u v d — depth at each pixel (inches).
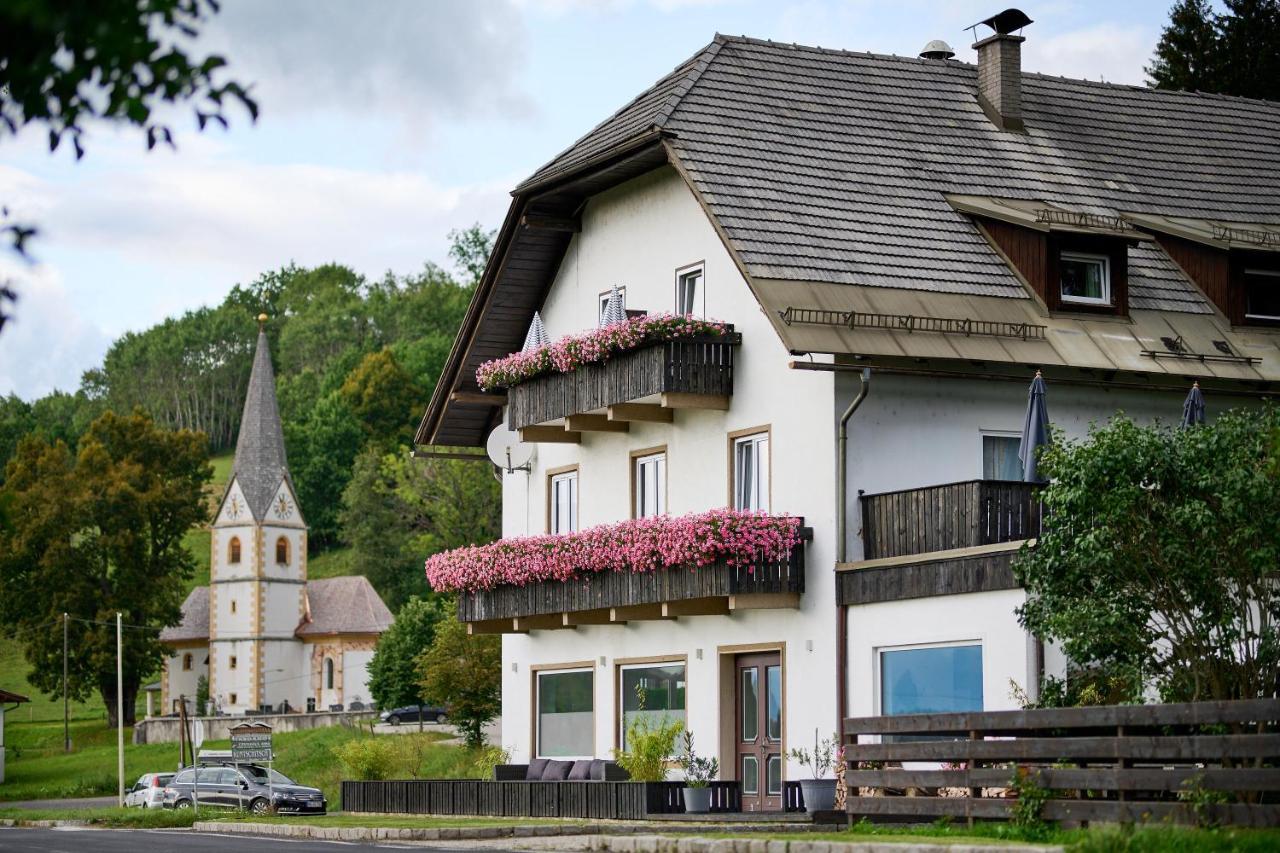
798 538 1058.1
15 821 1441.9
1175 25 2240.4
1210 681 696.4
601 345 1157.1
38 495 3946.9
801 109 1187.9
